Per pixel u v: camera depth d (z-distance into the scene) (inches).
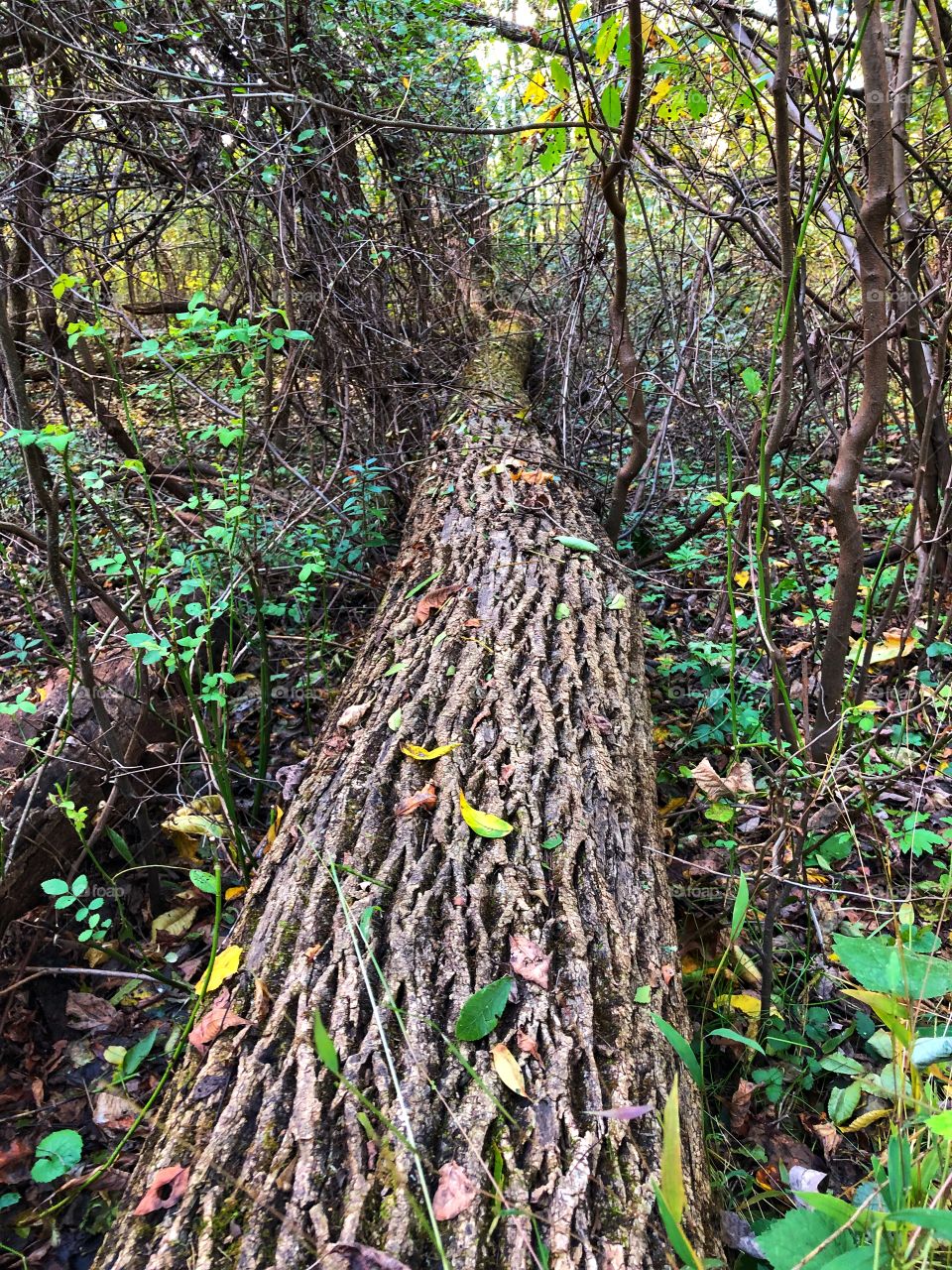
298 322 123.5
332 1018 46.5
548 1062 44.3
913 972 45.3
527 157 141.4
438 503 112.2
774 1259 34.8
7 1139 60.2
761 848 67.8
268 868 60.4
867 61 60.2
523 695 72.7
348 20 134.0
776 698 80.0
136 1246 38.1
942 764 83.7
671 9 85.3
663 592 128.0
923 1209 28.3
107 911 78.7
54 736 76.4
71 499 69.7
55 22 100.8
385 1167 39.1
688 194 116.0
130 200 135.3
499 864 56.3
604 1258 36.1
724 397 143.6
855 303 118.0
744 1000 63.1
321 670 112.9
